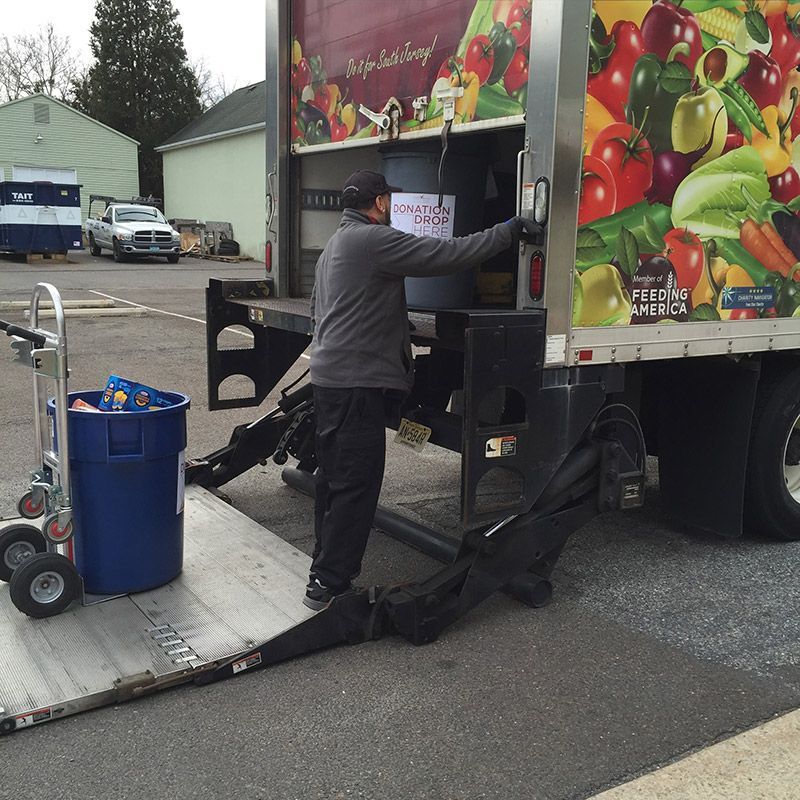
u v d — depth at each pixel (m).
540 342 3.24
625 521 4.91
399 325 3.29
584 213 3.26
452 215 4.05
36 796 2.46
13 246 24.72
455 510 5.08
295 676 3.13
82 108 48.44
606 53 3.20
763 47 3.69
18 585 3.22
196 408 7.59
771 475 4.33
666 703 2.98
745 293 3.88
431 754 2.67
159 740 2.73
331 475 3.30
